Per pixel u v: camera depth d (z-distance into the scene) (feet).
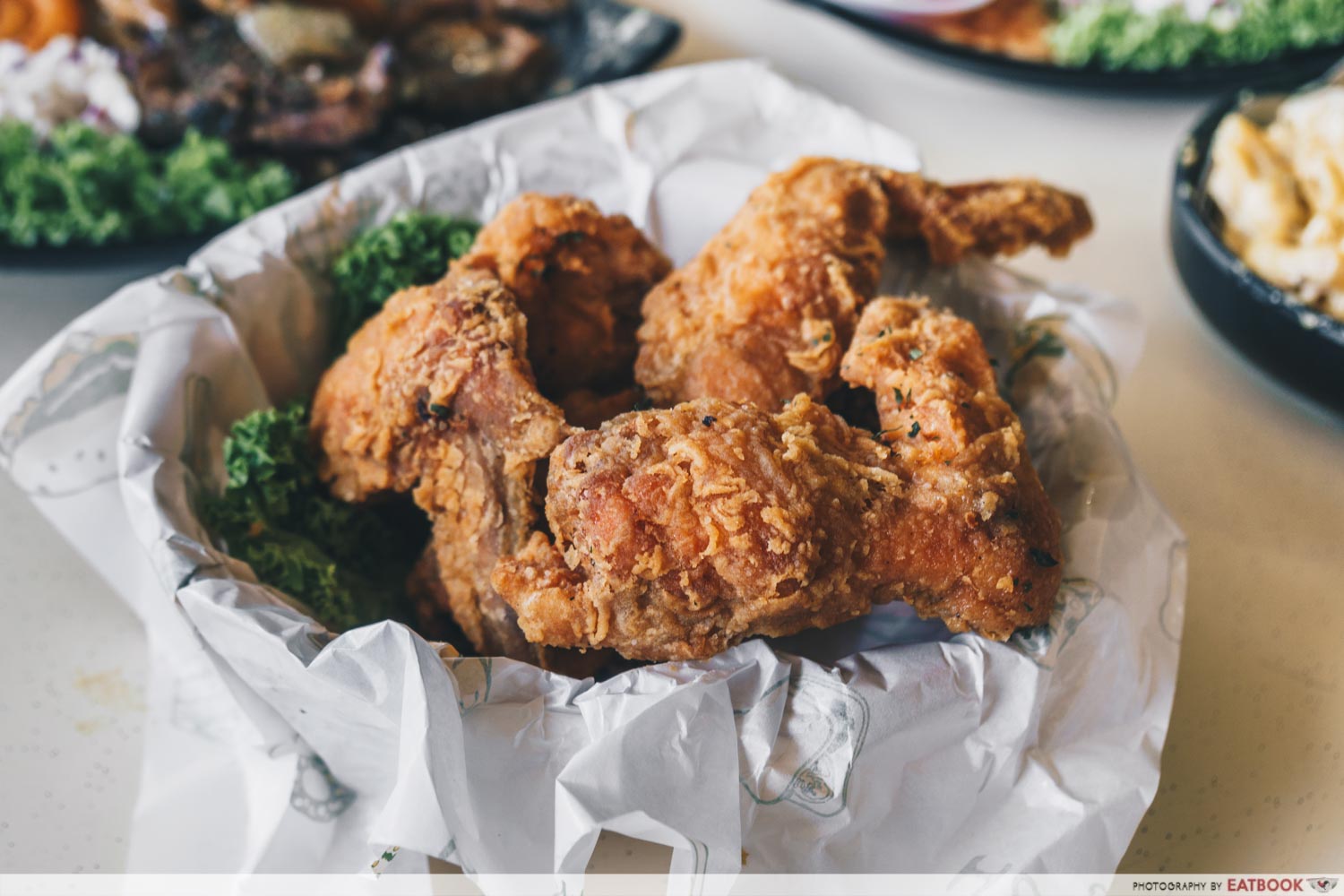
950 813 1.01
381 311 1.27
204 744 1.14
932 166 1.70
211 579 1.04
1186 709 1.15
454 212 1.37
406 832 0.92
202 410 1.20
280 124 1.73
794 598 0.98
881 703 0.98
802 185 1.23
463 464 1.11
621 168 1.40
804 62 1.94
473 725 0.98
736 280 1.17
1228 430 1.37
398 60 1.82
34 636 1.24
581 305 1.23
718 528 0.97
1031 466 1.06
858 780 0.98
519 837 0.99
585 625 0.99
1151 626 1.10
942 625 1.12
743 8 2.08
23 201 1.58
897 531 1.00
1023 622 1.01
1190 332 1.47
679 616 0.99
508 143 1.38
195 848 1.08
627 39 1.91
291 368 1.31
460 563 1.11
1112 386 1.24
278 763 1.10
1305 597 1.23
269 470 1.17
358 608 1.18
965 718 1.00
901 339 1.10
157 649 1.20
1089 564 1.08
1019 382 1.22
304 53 1.79
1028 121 1.79
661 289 1.21
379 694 0.98
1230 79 1.77
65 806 1.12
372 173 1.34
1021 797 1.03
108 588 1.28
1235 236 1.49
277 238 1.29
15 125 1.67
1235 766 1.11
